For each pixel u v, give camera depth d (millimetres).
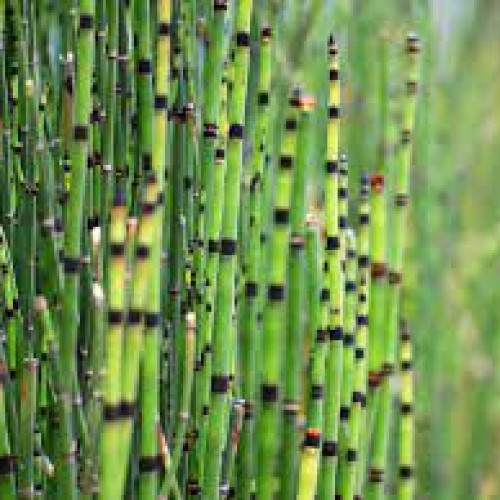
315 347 897
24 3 911
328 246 900
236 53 869
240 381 946
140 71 875
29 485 844
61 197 903
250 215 929
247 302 933
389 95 1200
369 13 1303
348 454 929
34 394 837
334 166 899
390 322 985
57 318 870
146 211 774
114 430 779
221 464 896
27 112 876
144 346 809
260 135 925
